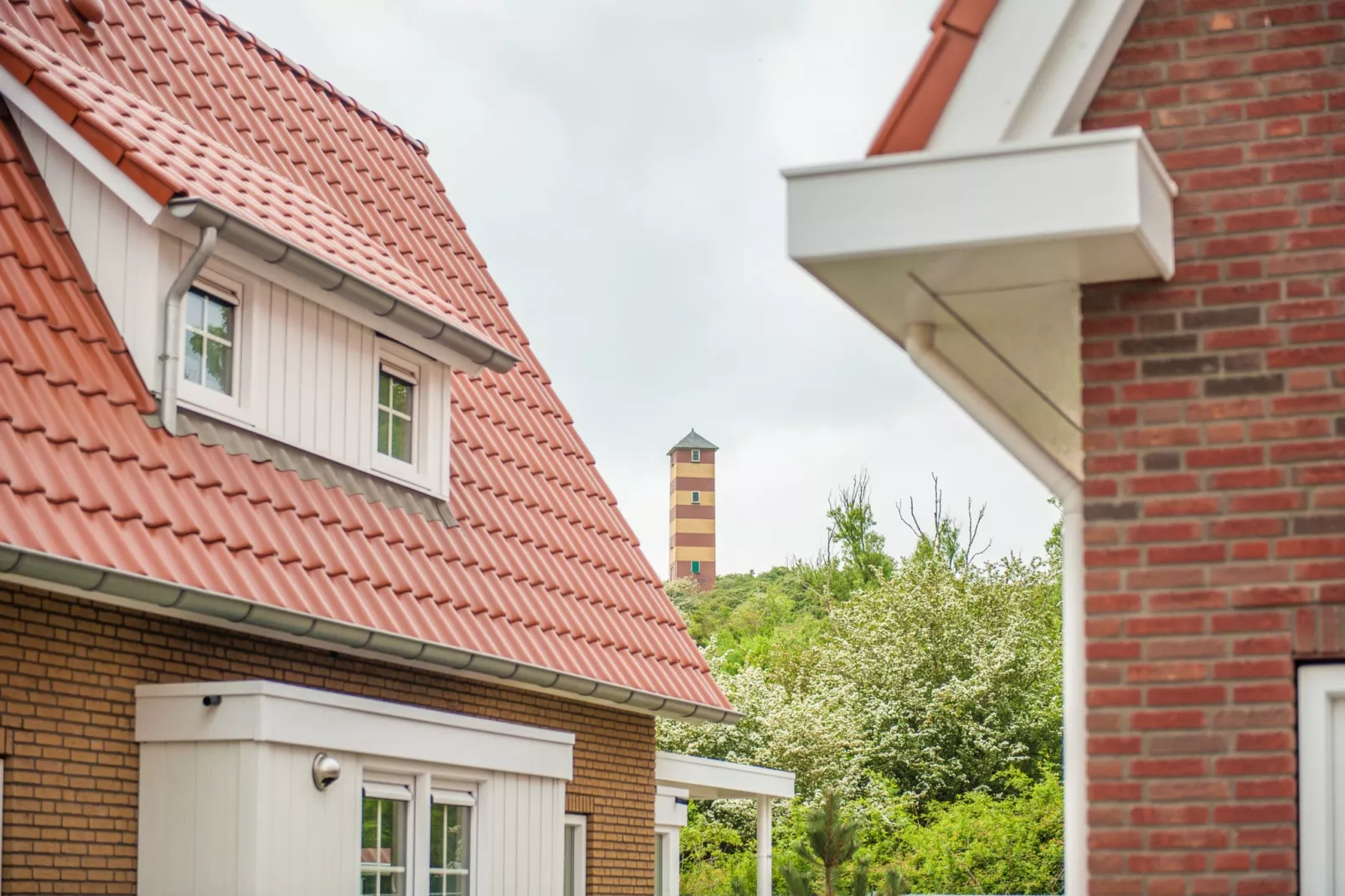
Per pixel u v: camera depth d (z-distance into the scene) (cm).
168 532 1023
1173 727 620
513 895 1252
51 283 1096
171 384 1109
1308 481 625
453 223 1877
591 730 1536
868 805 3891
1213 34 660
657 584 1703
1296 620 616
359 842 1078
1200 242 647
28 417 984
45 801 939
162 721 1004
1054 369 694
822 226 600
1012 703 4262
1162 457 638
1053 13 612
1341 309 633
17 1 1308
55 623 957
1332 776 610
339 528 1223
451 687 1323
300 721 1020
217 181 1235
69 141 1130
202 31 1614
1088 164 580
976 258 606
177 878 991
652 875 1628
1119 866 615
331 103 1808
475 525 1442
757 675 4128
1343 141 643
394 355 1389
